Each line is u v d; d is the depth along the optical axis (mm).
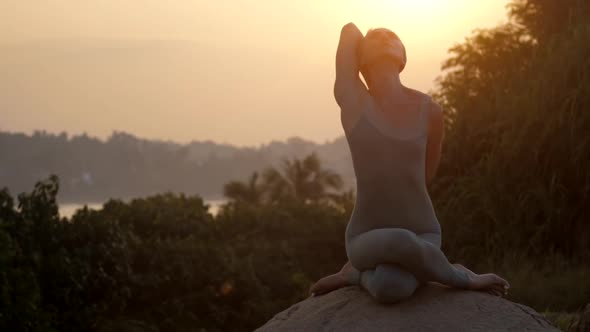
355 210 4777
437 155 4848
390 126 4652
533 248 16172
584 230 15992
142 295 21578
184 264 22516
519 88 19078
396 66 4832
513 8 23281
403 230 4348
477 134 19719
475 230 17641
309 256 28672
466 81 21969
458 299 4469
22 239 19312
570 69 16953
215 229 30578
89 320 18922
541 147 17062
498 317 4301
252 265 24938
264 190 54562
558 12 21875
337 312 4566
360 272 4742
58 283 18953
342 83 4793
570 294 10883
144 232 28328
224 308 22266
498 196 17375
